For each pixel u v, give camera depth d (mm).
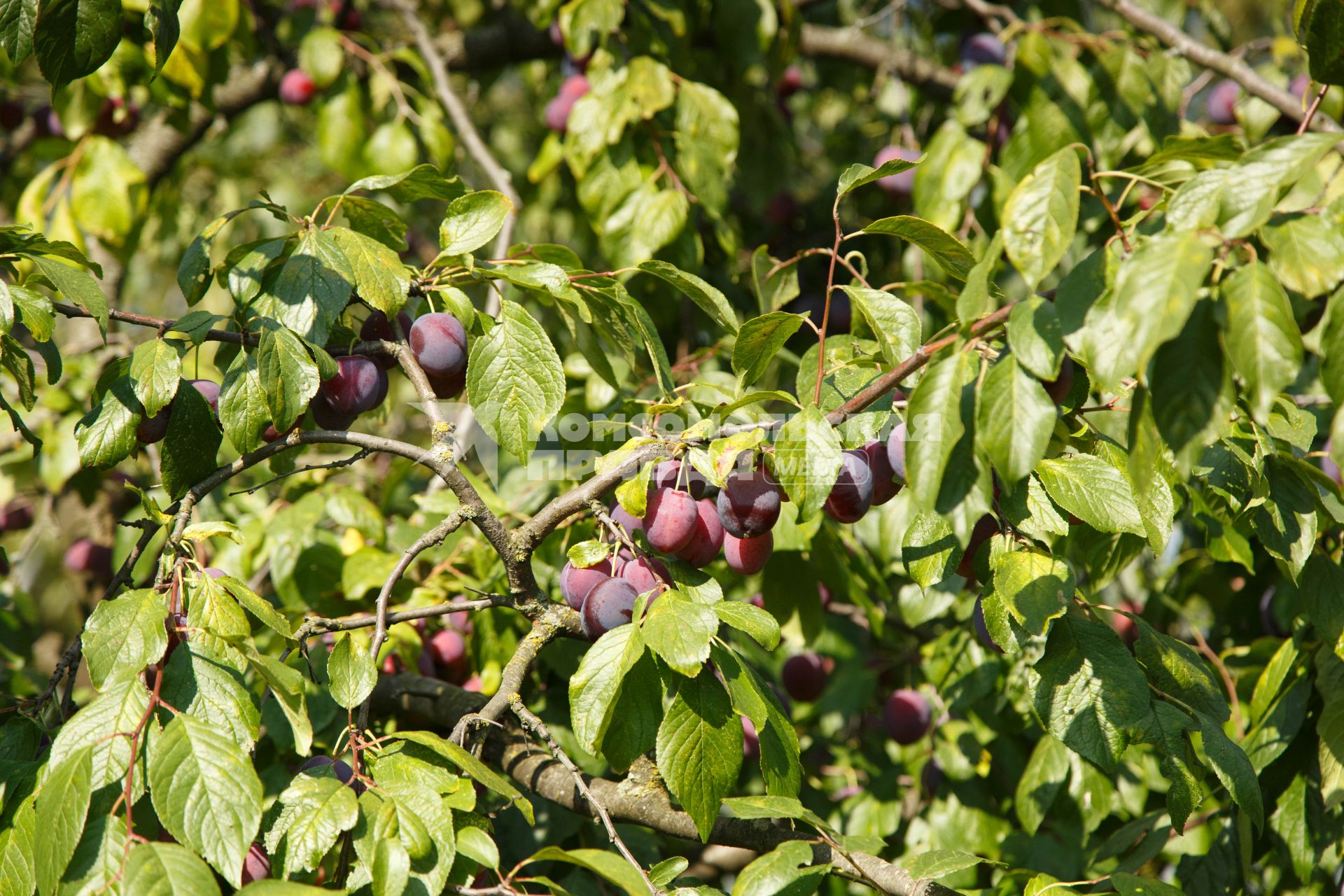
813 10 4059
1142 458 1005
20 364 1335
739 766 1231
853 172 1310
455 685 2230
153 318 1371
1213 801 2188
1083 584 2236
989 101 2840
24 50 1374
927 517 1370
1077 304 1015
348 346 1473
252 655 1205
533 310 3062
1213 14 3742
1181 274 880
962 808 2457
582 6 2879
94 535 3441
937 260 1377
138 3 2893
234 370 1332
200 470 1387
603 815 1286
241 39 3221
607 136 2816
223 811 1076
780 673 3004
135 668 1163
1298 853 1848
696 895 1215
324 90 3236
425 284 1488
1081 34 2969
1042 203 1028
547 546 2160
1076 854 2225
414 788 1189
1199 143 1287
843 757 2793
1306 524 1593
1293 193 2750
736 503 1281
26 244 1380
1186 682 1422
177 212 3943
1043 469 1312
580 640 1509
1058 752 2139
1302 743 1931
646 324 1577
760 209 3564
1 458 3334
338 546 2354
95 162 3107
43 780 1136
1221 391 962
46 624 3781
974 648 2346
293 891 1026
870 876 1311
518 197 3785
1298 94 3141
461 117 3020
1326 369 931
